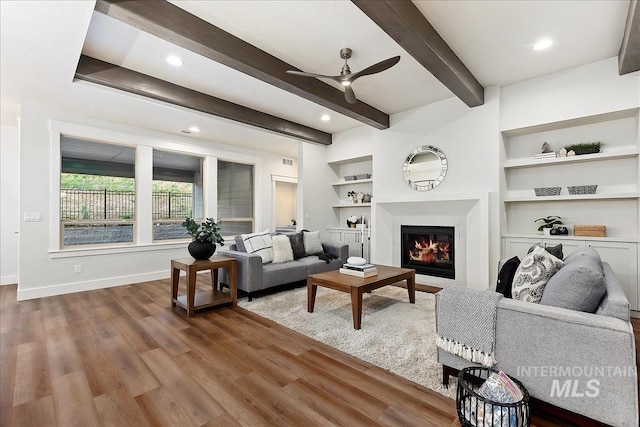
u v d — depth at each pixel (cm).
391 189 504
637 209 345
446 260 451
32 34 240
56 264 422
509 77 372
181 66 330
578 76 347
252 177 688
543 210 408
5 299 393
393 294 409
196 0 232
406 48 264
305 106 460
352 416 167
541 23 265
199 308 338
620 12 248
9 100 383
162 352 242
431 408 173
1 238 481
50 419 164
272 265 420
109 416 167
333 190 664
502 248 399
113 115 439
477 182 412
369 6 214
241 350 246
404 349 245
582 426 149
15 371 212
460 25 267
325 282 317
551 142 397
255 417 166
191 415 168
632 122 347
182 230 571
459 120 429
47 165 416
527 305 162
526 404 139
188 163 584
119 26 258
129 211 504
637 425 132
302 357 234
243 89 394
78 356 235
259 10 245
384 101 448
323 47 301
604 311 149
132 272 492
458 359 184
